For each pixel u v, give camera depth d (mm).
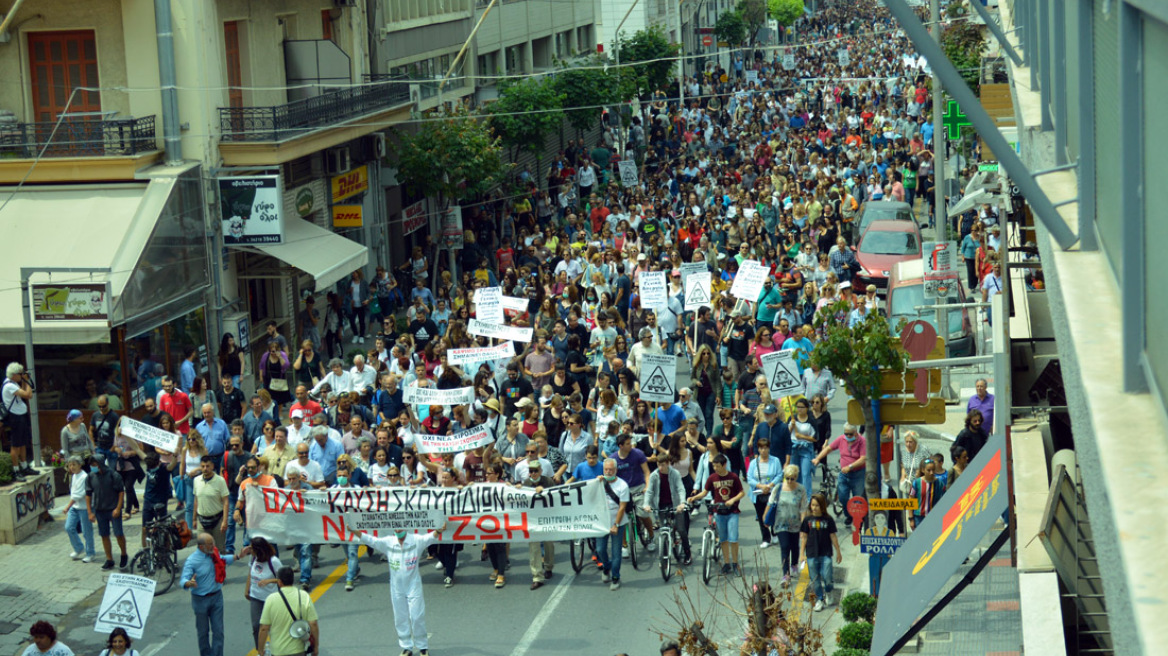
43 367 22906
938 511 9570
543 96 40906
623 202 42219
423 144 34000
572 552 17188
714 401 21469
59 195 25141
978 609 10797
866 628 13672
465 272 35656
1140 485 3385
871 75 73875
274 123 27031
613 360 21906
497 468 17172
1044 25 7953
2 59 26547
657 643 14891
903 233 32906
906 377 16219
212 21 26906
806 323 27922
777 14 114250
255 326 29203
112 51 26266
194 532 19141
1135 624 2916
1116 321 4578
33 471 20062
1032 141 8172
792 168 48812
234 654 15227
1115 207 4590
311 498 16797
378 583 17281
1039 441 9133
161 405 21750
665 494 16859
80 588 17344
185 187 25562
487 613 16047
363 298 31812
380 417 20281
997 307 11062
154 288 24047
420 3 41000
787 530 15844
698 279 25016
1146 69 3662
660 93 60375
